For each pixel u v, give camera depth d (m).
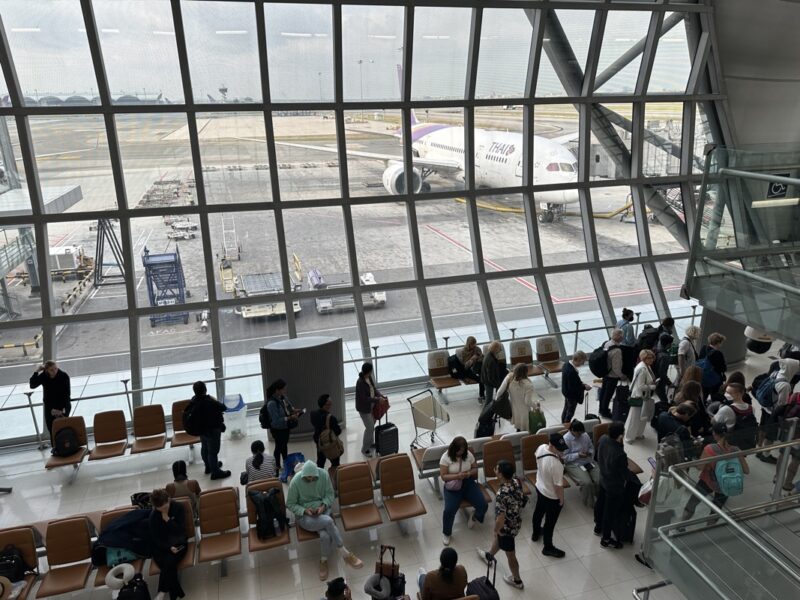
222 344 9.62
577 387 8.17
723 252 6.80
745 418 6.87
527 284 11.02
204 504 6.14
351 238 9.95
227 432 8.93
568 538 6.52
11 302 8.71
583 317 11.34
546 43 10.10
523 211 10.90
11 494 7.65
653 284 11.73
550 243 11.11
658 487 5.07
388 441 7.79
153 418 8.23
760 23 10.73
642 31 10.57
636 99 10.92
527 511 6.99
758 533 4.91
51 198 8.67
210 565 6.28
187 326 9.44
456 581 4.85
